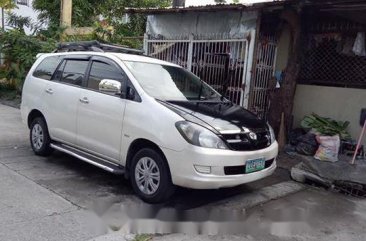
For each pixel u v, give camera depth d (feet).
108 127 16.10
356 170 19.56
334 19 23.98
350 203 17.10
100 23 42.63
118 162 15.97
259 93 25.86
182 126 13.73
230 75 25.77
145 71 16.92
